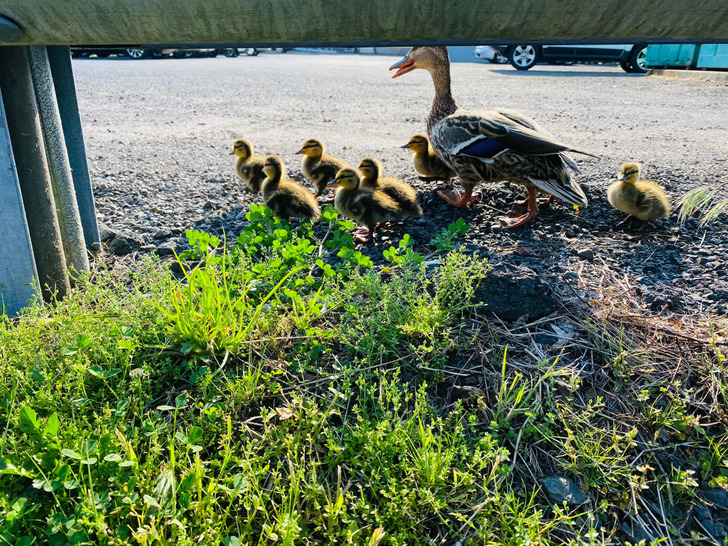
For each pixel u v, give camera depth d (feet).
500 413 1.99
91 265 2.92
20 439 1.81
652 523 1.80
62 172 2.55
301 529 1.63
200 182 4.35
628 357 2.19
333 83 11.66
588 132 6.22
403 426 1.91
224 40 2.00
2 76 2.28
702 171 4.35
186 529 1.60
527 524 1.70
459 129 3.37
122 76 12.41
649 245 3.08
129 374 2.05
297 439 1.86
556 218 3.43
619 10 1.70
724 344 2.24
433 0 1.79
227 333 2.15
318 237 3.26
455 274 2.38
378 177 3.52
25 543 1.50
